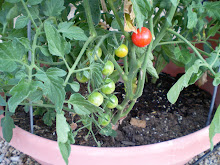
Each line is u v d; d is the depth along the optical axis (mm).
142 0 316
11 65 353
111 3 415
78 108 418
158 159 508
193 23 485
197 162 714
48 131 655
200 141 534
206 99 815
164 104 803
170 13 460
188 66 577
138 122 705
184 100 818
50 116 639
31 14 453
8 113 510
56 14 472
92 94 462
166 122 720
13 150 768
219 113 432
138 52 560
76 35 438
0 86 499
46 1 466
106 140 640
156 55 850
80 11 619
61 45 392
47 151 510
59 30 430
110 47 573
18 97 325
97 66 427
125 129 678
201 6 511
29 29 471
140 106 788
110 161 497
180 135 670
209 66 451
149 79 938
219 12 510
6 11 460
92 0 522
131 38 447
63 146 396
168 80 934
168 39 641
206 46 722
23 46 361
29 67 364
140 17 323
